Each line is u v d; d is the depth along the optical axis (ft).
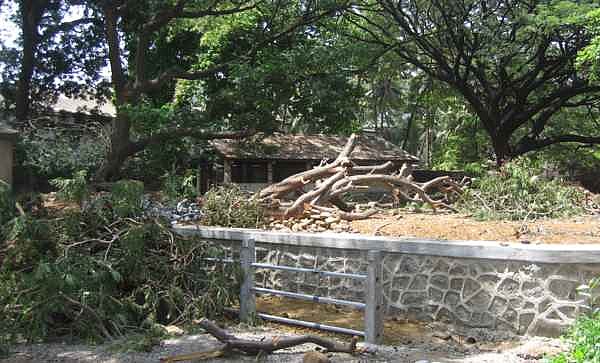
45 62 73.10
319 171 37.70
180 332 21.54
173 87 77.51
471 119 107.34
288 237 27.09
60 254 21.62
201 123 55.36
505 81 74.49
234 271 23.16
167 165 64.90
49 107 75.00
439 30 68.33
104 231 23.54
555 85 80.28
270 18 59.11
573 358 14.93
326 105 52.80
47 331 20.56
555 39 67.82
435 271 23.24
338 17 62.75
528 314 21.01
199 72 57.11
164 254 23.62
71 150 58.03
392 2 68.33
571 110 92.53
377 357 18.39
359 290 25.13
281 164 82.38
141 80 57.72
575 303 20.22
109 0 57.00
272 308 25.70
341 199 37.70
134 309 21.61
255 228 32.35
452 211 38.40
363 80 74.13
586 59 56.03
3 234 22.03
